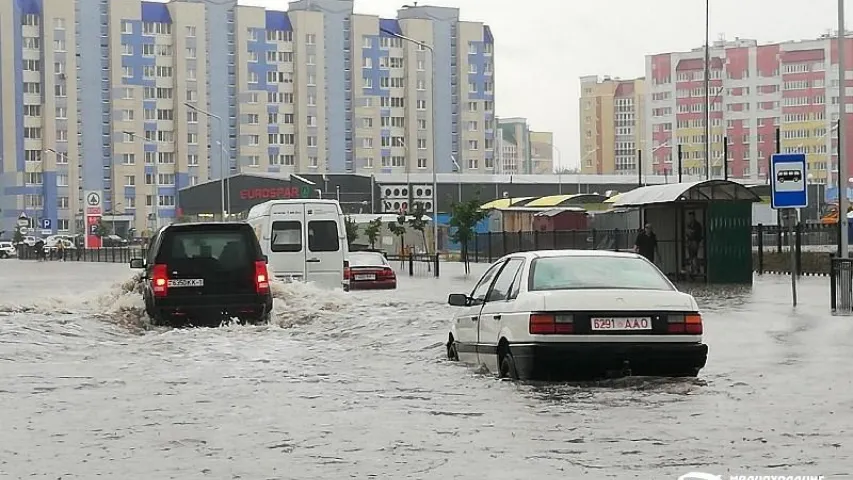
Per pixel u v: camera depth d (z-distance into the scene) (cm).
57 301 2534
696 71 15125
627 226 6569
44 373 1532
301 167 13700
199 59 13375
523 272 1426
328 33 13862
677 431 1062
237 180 10806
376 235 7756
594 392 1309
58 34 12900
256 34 13538
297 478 866
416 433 1058
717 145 14962
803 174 2623
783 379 1437
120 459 948
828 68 14162
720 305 2836
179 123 13262
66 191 12975
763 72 14612
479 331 1520
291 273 3036
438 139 14338
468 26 14438
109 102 13125
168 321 2084
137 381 1452
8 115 12812
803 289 3541
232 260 2111
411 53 14188
